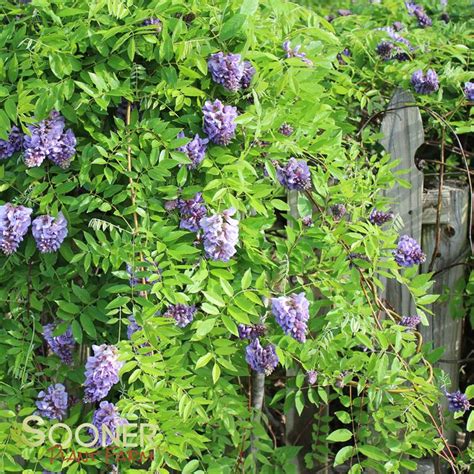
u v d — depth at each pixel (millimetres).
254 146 2254
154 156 2143
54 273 2242
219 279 2215
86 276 2223
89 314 2213
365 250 2311
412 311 2723
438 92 2875
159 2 2146
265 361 2238
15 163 2242
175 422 2145
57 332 2176
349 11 3768
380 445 2588
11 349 2232
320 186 2375
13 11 2238
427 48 3035
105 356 2041
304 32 2436
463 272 2752
